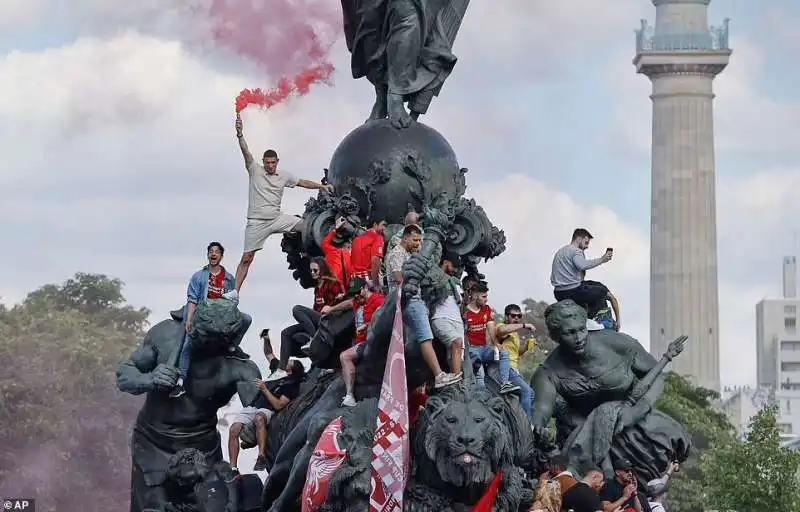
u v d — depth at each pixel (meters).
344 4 36.44
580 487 32.03
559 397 38.81
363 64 36.47
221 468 36.38
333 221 35.75
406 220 30.47
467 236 35.41
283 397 35.28
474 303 33.12
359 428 29.42
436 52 35.91
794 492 84.81
